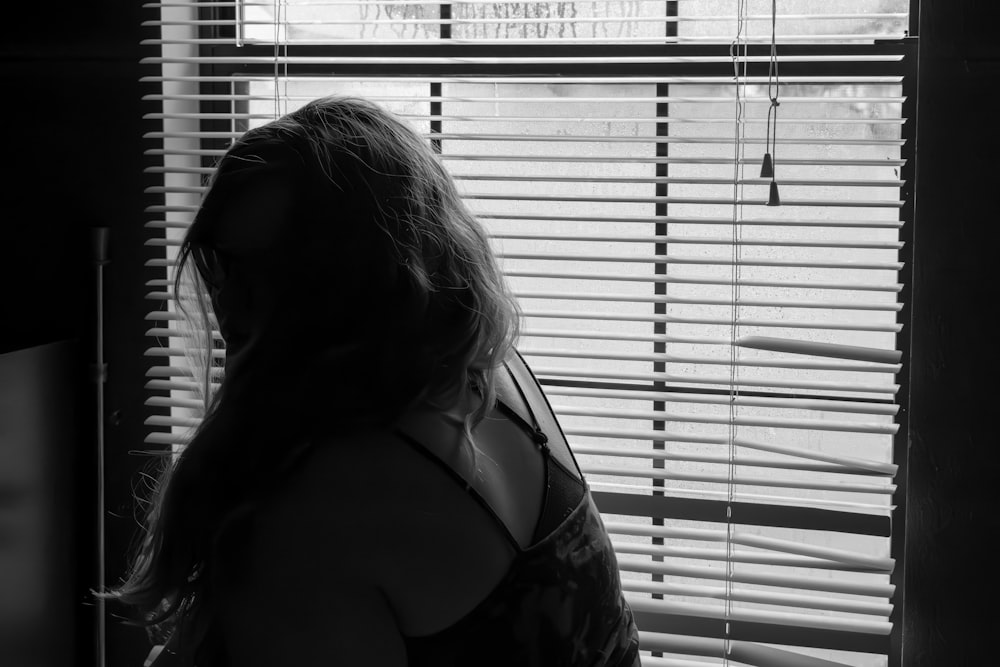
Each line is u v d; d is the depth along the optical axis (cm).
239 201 81
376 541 75
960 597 112
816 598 166
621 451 171
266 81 190
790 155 171
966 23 109
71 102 187
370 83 187
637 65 175
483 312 84
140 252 187
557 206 182
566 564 82
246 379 80
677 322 168
